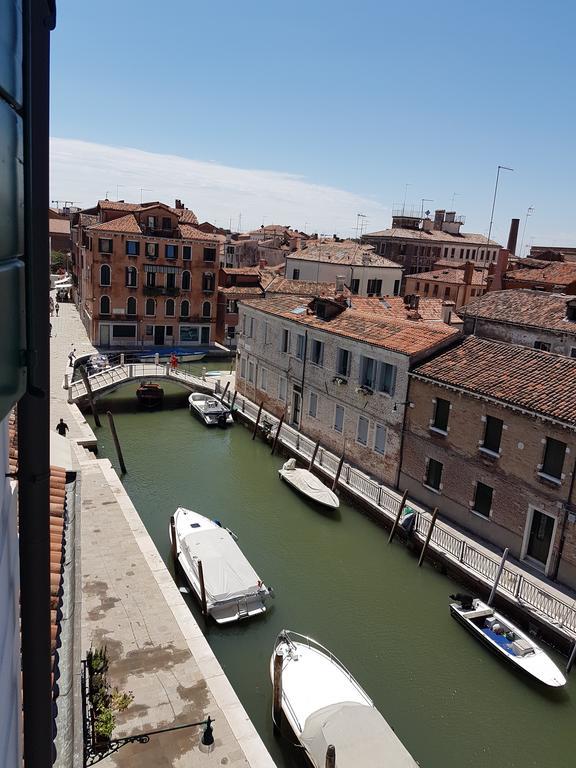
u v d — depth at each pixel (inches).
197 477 1119.6
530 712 594.6
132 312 2004.2
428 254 3280.0
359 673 632.4
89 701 409.7
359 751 458.0
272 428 1317.7
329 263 2377.0
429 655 664.4
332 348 1162.0
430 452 943.0
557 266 2278.5
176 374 1621.6
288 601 751.7
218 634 680.4
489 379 866.1
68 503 400.2
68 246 3789.4
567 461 736.3
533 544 793.6
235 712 508.1
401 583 803.4
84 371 1445.6
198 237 2036.2
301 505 1016.9
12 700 122.2
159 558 735.7
